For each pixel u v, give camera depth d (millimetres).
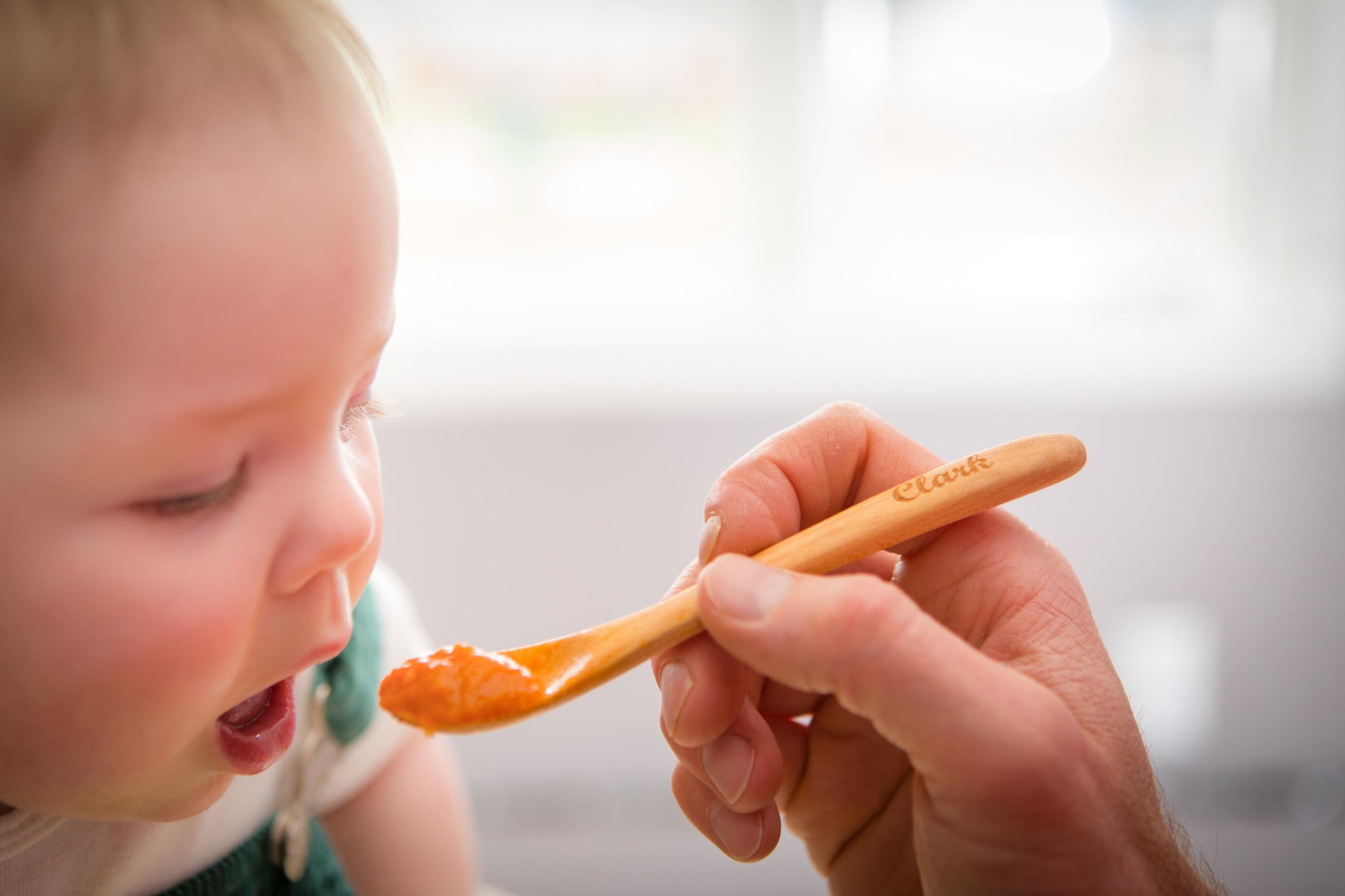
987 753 288
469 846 417
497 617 817
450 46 818
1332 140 836
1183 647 812
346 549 265
